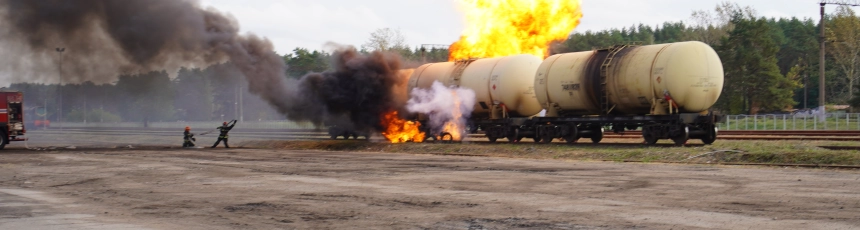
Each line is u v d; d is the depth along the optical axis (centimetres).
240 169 2275
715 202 1353
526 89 3428
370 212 1284
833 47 8212
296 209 1331
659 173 1969
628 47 3061
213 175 2069
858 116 4853
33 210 1350
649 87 2884
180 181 1897
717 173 1942
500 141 3725
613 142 3394
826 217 1154
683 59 2848
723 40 6794
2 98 3603
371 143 3612
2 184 1872
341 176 1997
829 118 5141
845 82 8288
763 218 1152
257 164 2494
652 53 2912
